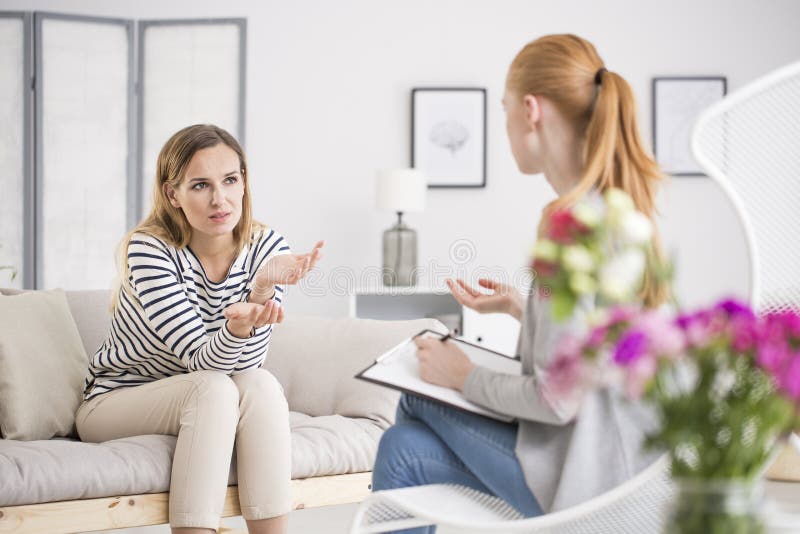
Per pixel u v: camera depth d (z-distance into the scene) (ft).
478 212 17.19
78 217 15.53
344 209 17.13
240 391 6.46
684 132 17.20
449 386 4.67
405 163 17.16
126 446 6.35
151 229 6.98
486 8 17.10
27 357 7.38
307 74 17.07
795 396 2.77
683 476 2.99
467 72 17.15
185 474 6.11
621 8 17.17
